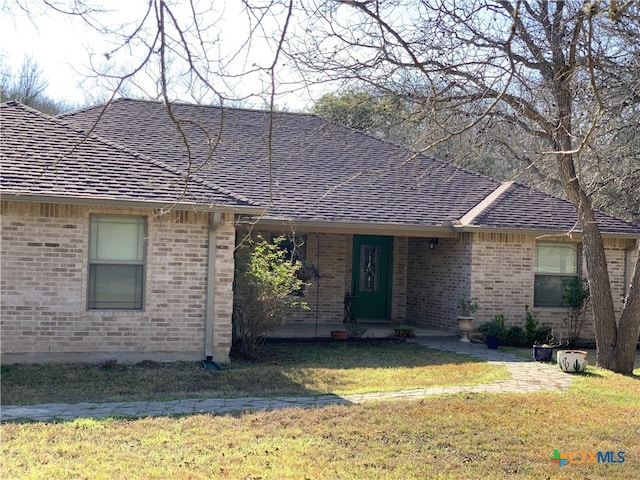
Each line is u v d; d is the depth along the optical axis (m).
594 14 5.58
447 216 18.19
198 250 13.32
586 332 18.67
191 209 12.80
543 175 13.70
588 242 14.06
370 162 19.77
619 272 18.84
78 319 12.73
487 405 10.01
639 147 15.95
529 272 18.19
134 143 17.69
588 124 11.52
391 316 20.86
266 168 18.20
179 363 13.08
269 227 16.42
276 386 11.38
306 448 7.95
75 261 12.70
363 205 17.70
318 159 19.30
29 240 12.48
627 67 10.81
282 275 14.30
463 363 13.95
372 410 9.63
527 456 7.89
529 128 11.54
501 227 17.59
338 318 19.89
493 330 16.95
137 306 13.16
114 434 8.30
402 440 8.35
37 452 7.55
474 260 17.81
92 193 12.34
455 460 7.70
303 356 14.60
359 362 13.98
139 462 7.32
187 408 9.68
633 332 13.70
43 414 9.20
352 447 8.05
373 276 20.81
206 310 13.34
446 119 8.97
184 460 7.43
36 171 12.50
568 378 12.45
